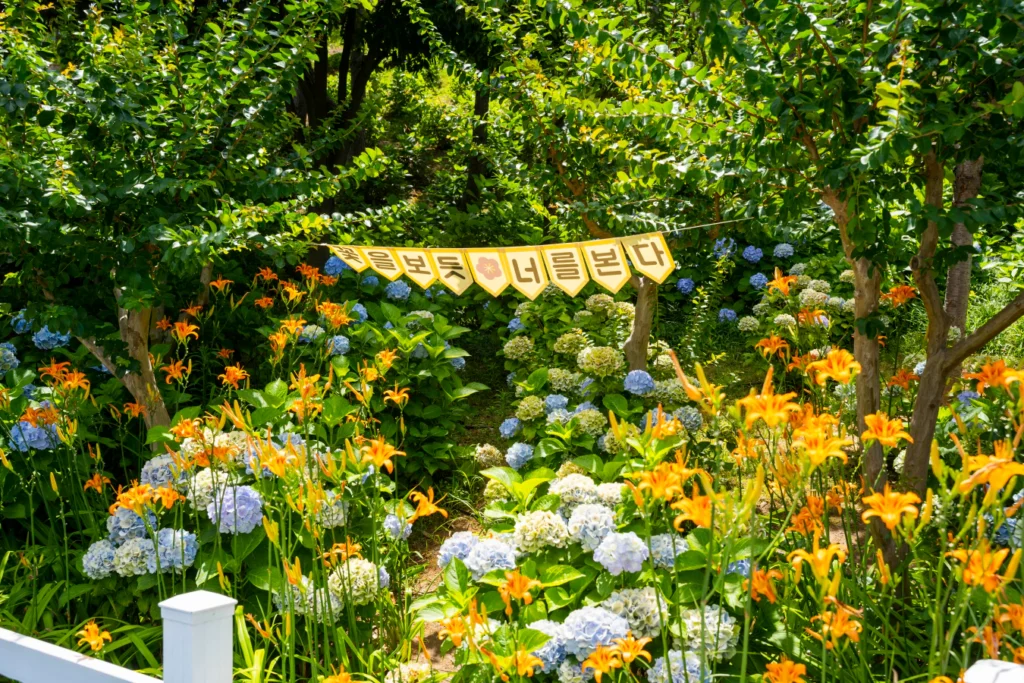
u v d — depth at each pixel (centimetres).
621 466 337
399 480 432
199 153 371
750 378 541
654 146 360
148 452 379
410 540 385
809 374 296
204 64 378
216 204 343
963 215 223
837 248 364
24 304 454
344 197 819
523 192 649
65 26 421
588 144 393
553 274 273
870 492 260
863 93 223
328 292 544
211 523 295
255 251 470
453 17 649
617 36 272
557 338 518
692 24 321
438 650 297
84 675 165
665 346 483
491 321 607
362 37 778
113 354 340
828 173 225
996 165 258
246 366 485
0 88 295
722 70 263
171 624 155
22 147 321
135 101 339
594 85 388
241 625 248
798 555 148
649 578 251
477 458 428
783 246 672
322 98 791
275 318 442
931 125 211
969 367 409
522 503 320
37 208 312
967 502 268
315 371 449
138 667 283
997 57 216
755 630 240
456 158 887
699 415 394
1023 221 350
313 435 374
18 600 296
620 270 264
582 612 241
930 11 211
